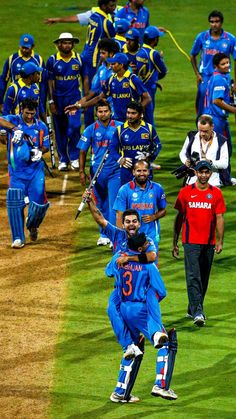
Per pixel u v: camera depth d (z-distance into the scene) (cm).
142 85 4497
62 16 8481
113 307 2930
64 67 5019
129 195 3512
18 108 4647
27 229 4338
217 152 3822
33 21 8331
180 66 7275
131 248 2908
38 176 4078
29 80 4625
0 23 8269
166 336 2827
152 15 8575
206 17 8556
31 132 4078
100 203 4106
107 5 5428
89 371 3075
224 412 2831
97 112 4047
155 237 3538
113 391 2941
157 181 4962
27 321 3412
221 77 4725
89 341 3278
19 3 8881
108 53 4597
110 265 2938
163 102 6456
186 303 3591
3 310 3497
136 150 3928
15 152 4053
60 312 3491
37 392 2941
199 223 3397
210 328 3384
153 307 2884
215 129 4759
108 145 4034
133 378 2877
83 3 8938
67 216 4491
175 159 5328
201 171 3378
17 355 3170
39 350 3206
